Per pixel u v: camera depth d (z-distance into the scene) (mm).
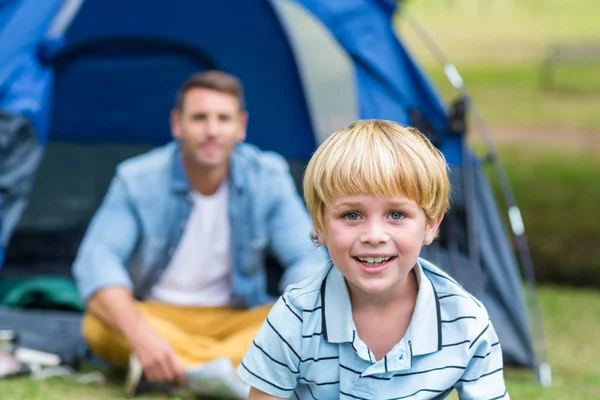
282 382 1937
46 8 4312
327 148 1862
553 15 21172
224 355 3400
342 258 1834
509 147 11742
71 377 3568
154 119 5145
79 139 5121
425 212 1863
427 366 1898
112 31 5066
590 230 8117
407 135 1866
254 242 3633
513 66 17172
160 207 3553
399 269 1835
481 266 4223
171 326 3467
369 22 4453
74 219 4887
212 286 3715
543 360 4188
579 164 10812
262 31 5090
